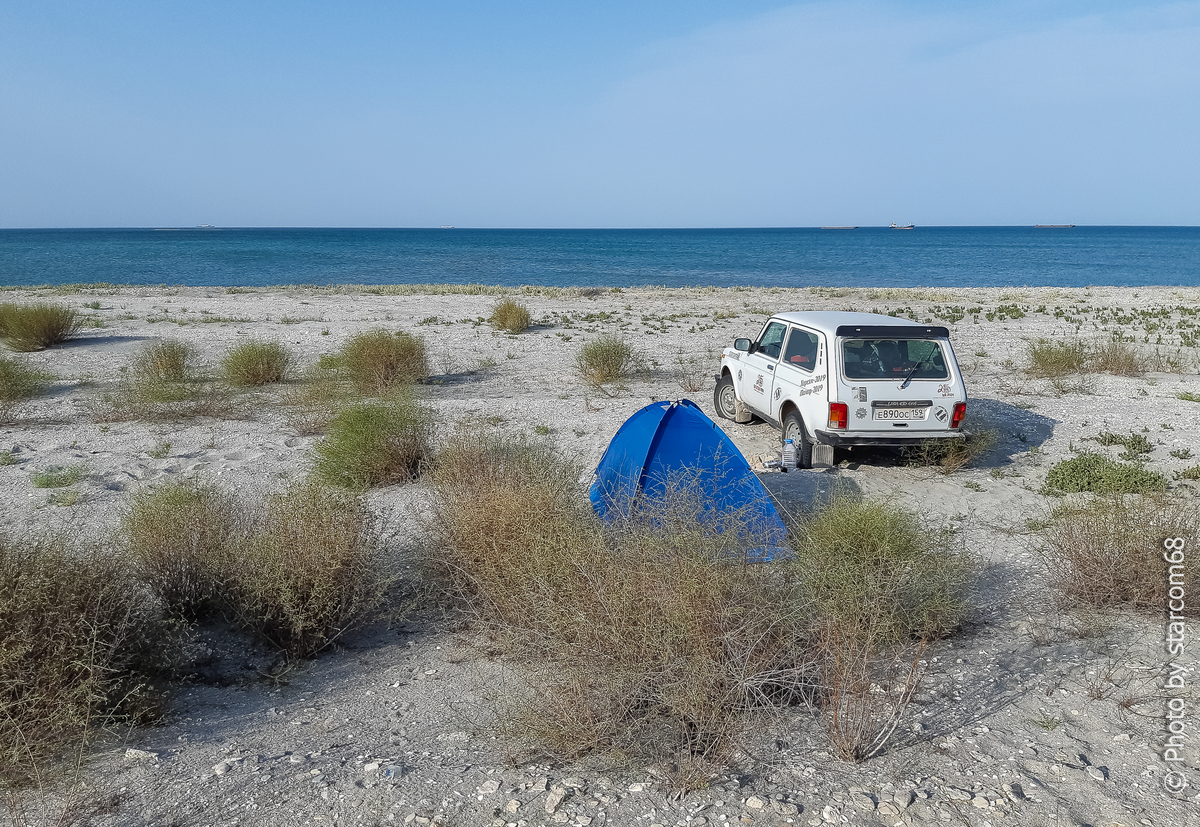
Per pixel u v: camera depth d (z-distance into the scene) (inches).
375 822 137.0
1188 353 698.8
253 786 147.9
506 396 547.5
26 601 160.9
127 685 173.6
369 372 565.0
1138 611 221.8
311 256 3484.3
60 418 470.9
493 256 3580.2
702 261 3174.2
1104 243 5969.5
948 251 4325.8
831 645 175.6
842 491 335.0
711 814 138.6
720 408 478.9
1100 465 343.0
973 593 237.6
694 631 164.4
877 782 148.3
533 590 195.3
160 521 225.3
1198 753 156.5
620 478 282.8
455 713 178.7
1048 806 140.1
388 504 320.2
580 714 159.5
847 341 355.3
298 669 203.6
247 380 586.2
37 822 136.9
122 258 3191.4
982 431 411.8
